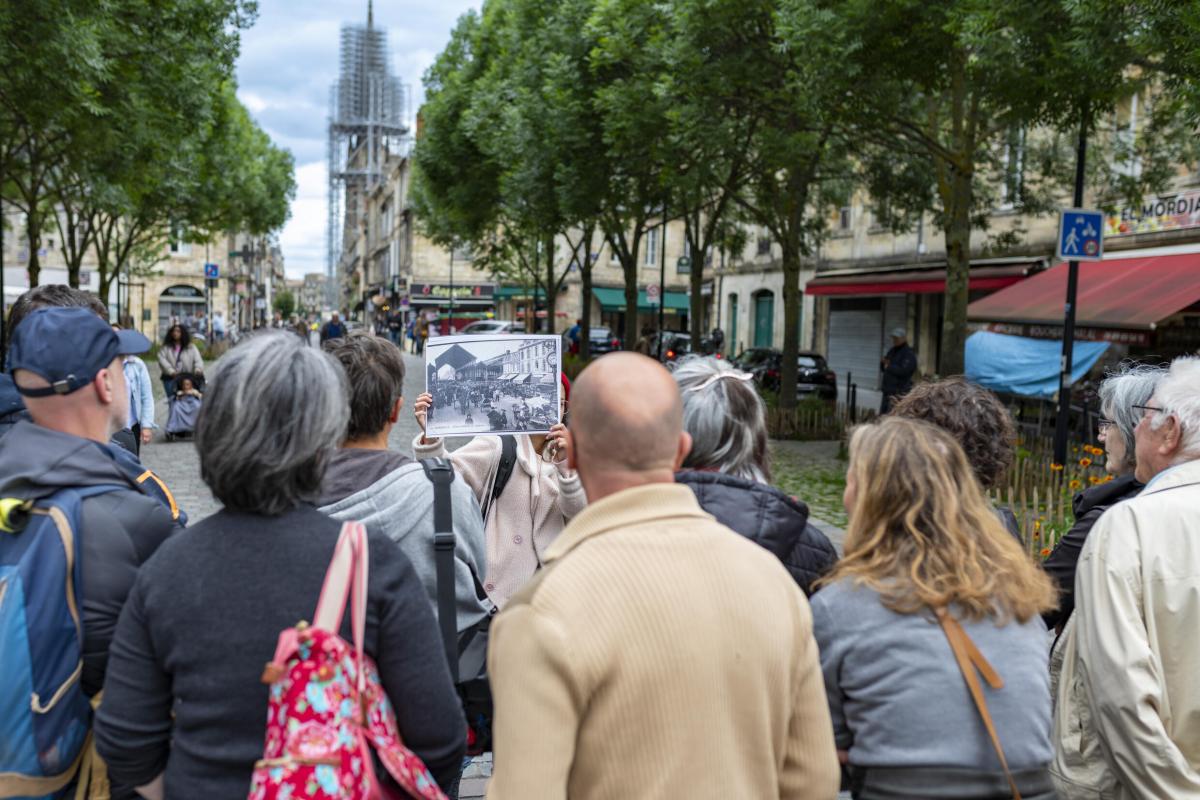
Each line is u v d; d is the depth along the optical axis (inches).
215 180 1143.6
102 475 83.1
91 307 142.8
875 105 471.2
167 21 589.0
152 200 1054.4
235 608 70.7
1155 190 653.9
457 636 108.5
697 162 607.5
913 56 433.4
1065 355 386.6
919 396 115.1
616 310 2172.7
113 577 79.3
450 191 1102.4
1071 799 103.3
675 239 2162.9
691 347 858.8
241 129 1344.7
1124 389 122.6
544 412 135.6
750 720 66.7
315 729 66.6
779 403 697.0
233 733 69.7
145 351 96.0
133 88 593.6
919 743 77.5
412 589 76.7
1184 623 93.0
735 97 548.4
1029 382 657.6
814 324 1315.2
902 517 84.4
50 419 85.5
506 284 2193.7
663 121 591.8
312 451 75.2
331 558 73.1
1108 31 318.7
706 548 68.6
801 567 97.6
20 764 74.6
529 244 1483.8
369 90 6220.5
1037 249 882.1
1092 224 380.2
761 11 501.4
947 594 79.6
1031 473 367.6
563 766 62.0
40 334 84.9
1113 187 673.6
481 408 135.3
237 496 73.7
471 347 135.8
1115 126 693.9
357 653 70.8
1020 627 81.9
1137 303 623.8
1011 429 113.0
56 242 1937.7
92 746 80.2
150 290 2225.6
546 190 791.7
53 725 75.9
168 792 70.7
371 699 72.1
